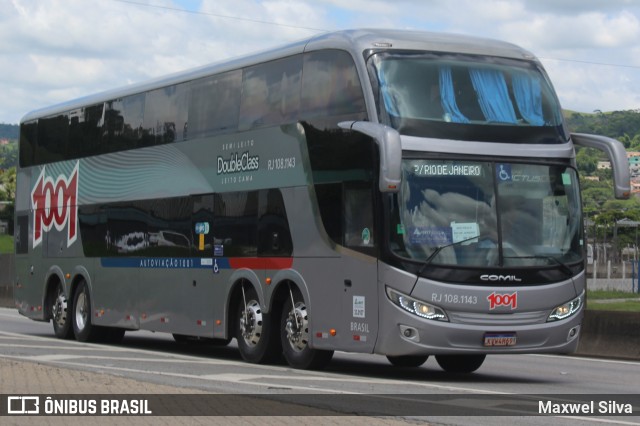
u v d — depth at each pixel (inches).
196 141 874.8
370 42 700.7
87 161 1050.1
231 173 826.8
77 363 779.4
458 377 745.6
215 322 840.3
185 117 894.4
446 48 709.3
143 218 948.0
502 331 676.7
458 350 668.7
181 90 903.7
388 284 667.4
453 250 673.0
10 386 587.2
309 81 745.0
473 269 673.0
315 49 741.9
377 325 674.2
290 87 765.3
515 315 681.6
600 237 2346.2
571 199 714.2
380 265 671.1
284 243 761.0
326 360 750.5
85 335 1048.8
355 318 691.4
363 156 684.1
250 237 798.5
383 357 931.3
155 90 943.0
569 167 718.5
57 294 1099.3
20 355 843.4
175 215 898.1
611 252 2261.3
